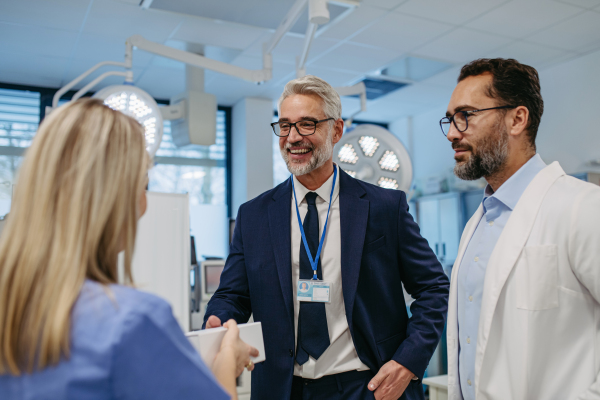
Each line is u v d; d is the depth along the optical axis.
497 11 3.60
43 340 0.55
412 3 3.46
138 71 4.70
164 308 0.62
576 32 3.97
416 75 5.02
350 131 3.27
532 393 0.98
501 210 1.15
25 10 3.45
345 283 1.38
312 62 4.63
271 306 1.41
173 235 1.29
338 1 3.18
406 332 1.44
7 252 0.59
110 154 0.64
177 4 3.37
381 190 1.53
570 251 0.96
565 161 4.59
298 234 1.47
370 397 1.32
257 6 3.40
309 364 1.34
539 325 0.98
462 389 1.17
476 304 1.12
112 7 3.43
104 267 0.64
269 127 5.71
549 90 4.77
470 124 1.11
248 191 5.52
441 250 5.54
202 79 3.99
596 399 0.88
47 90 5.10
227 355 0.88
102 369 0.55
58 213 0.60
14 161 4.85
